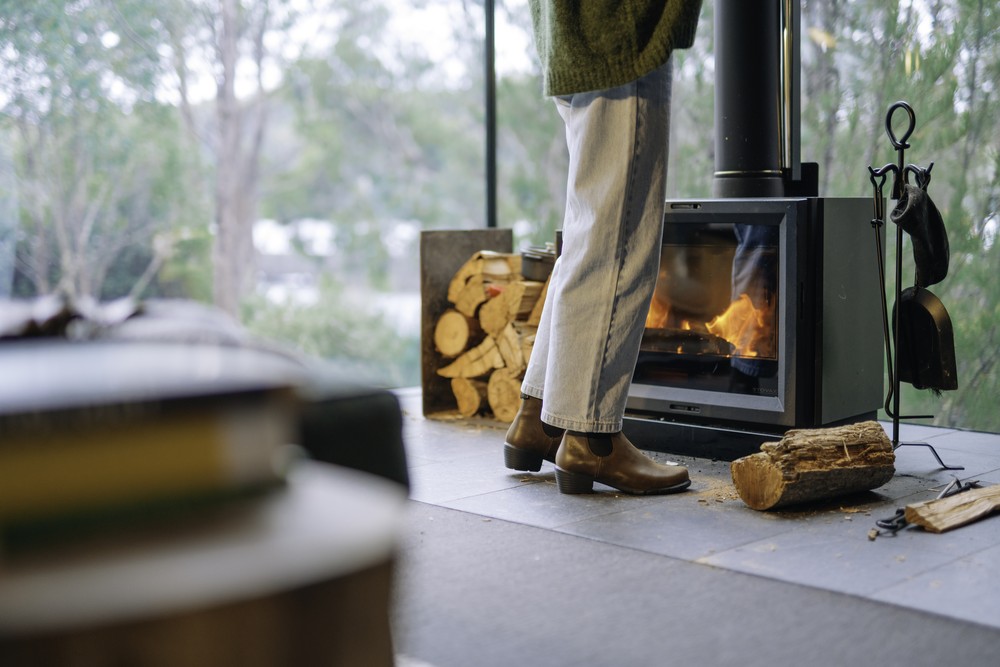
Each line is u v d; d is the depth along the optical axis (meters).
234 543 0.61
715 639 1.54
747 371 2.85
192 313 1.15
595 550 2.02
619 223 2.42
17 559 0.58
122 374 0.67
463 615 1.65
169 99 8.83
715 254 2.89
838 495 2.41
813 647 1.51
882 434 2.43
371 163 10.91
